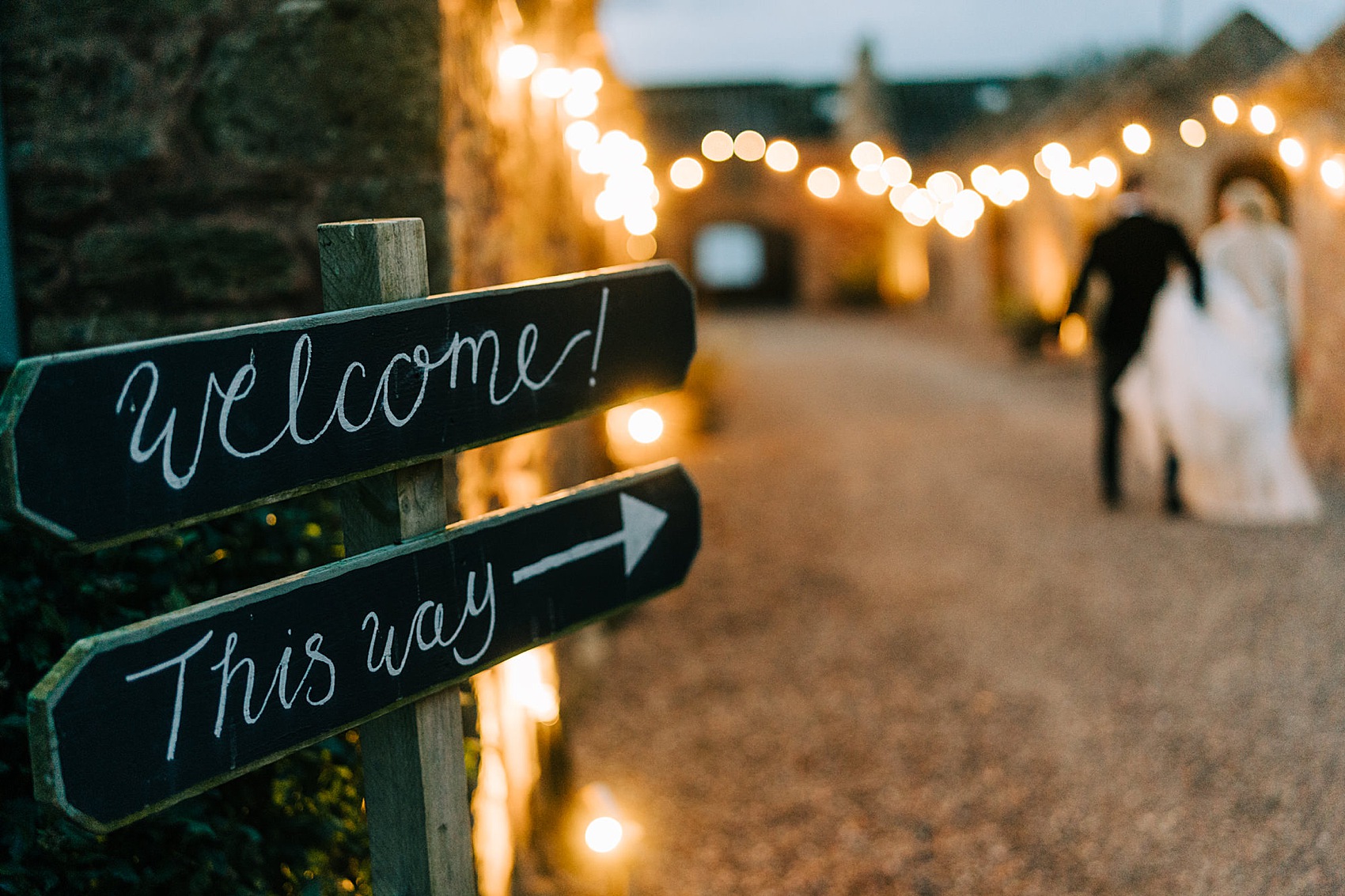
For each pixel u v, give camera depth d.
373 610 1.28
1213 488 5.61
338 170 2.32
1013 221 15.78
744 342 17.64
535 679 2.77
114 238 2.37
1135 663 3.87
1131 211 5.63
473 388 1.38
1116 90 12.42
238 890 1.70
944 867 2.78
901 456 8.09
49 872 1.53
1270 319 5.52
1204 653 3.88
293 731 1.21
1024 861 2.77
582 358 1.53
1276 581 4.55
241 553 1.98
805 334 19.34
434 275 2.32
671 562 1.70
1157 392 5.66
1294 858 2.62
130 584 1.79
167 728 1.09
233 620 1.14
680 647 4.41
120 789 1.05
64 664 1.01
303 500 2.23
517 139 3.18
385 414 1.28
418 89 2.28
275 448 1.17
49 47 2.33
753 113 24.14
